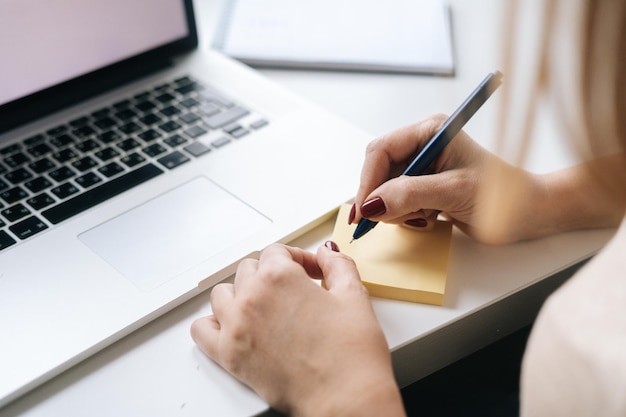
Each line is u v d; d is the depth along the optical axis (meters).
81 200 0.61
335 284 0.50
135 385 0.47
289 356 0.45
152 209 0.60
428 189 0.54
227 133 0.69
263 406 0.46
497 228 0.53
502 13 0.36
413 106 0.78
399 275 0.53
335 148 0.67
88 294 0.52
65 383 0.48
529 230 0.57
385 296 0.53
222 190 0.62
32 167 0.65
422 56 0.83
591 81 0.34
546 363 0.35
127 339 0.51
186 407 0.46
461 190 0.54
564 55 0.34
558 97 0.36
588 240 0.58
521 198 0.55
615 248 0.35
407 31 0.87
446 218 0.60
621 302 0.33
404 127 0.60
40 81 0.70
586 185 0.57
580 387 0.34
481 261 0.56
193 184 0.63
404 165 0.61
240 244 0.56
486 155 0.57
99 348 0.49
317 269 0.53
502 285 0.54
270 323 0.46
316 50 0.85
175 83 0.77
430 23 0.89
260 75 0.79
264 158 0.66
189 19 0.80
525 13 0.35
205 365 0.48
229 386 0.47
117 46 0.75
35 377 0.47
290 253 0.53
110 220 0.59
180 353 0.49
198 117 0.72
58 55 0.70
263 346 0.45
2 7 0.65
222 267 0.54
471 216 0.56
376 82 0.82
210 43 0.87
